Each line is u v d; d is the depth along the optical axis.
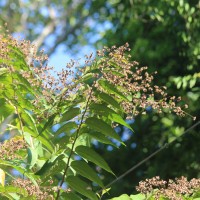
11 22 15.41
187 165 8.40
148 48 9.22
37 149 3.43
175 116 8.59
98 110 3.21
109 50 3.27
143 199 3.34
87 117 3.30
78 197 3.17
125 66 3.24
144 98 3.38
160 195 3.29
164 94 3.40
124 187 8.54
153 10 9.25
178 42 8.84
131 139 9.05
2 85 3.35
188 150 8.47
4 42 3.30
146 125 8.98
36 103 3.45
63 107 3.37
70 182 3.18
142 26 9.47
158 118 8.83
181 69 8.91
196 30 8.64
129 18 9.87
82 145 3.17
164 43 9.10
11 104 3.38
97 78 3.30
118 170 8.93
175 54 9.02
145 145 8.91
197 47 8.59
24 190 3.12
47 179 3.21
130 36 9.66
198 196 3.31
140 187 3.29
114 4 10.42
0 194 3.24
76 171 3.18
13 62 3.33
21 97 3.36
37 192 3.05
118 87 3.29
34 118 3.54
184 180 3.33
